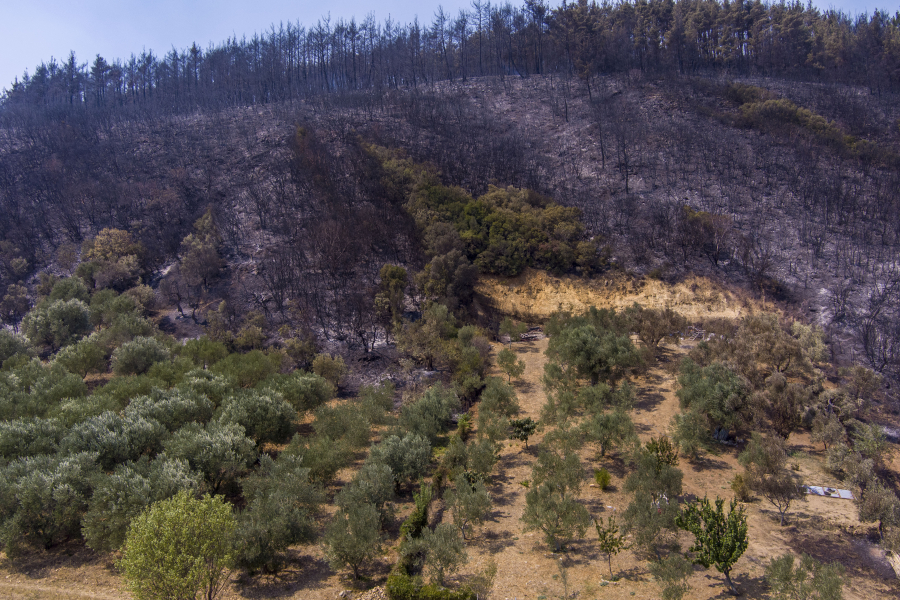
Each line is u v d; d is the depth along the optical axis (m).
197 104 138.25
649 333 52.22
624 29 133.75
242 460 32.50
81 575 26.62
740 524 21.41
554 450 33.78
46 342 61.34
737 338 48.59
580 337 46.25
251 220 81.94
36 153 108.00
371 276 69.62
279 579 25.50
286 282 68.38
